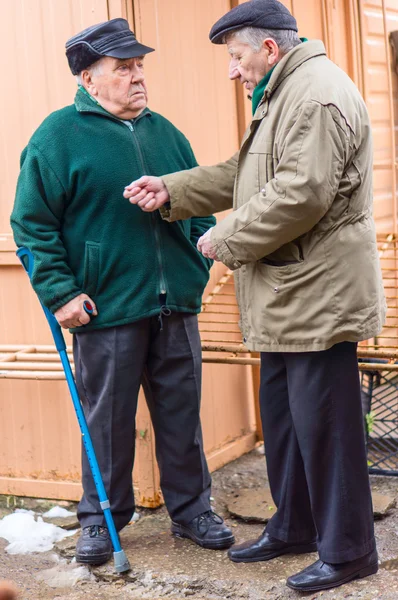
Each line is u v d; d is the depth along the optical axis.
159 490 3.56
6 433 3.75
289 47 2.62
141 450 3.51
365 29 4.98
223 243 2.59
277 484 2.96
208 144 3.73
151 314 2.95
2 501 3.74
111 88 2.88
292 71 2.55
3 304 3.69
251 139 2.68
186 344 3.10
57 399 3.64
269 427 2.91
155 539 3.26
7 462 3.77
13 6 3.47
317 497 2.72
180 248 3.04
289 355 2.68
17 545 3.31
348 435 2.66
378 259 2.65
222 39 2.70
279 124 2.55
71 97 3.44
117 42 2.85
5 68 3.53
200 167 2.94
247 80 2.69
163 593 2.88
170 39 3.49
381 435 4.08
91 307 2.90
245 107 3.95
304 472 2.90
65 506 3.66
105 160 2.87
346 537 2.70
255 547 2.99
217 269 3.85
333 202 2.52
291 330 2.60
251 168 2.64
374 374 3.83
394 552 2.99
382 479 3.70
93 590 2.93
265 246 2.54
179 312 3.08
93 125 2.90
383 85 5.20
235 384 4.07
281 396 2.86
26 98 3.52
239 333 4.00
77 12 3.35
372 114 5.06
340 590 2.72
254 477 3.83
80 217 2.91
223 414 3.98
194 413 3.15
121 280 2.92
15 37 3.49
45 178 2.86
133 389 3.02
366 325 2.57
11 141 3.57
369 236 2.59
